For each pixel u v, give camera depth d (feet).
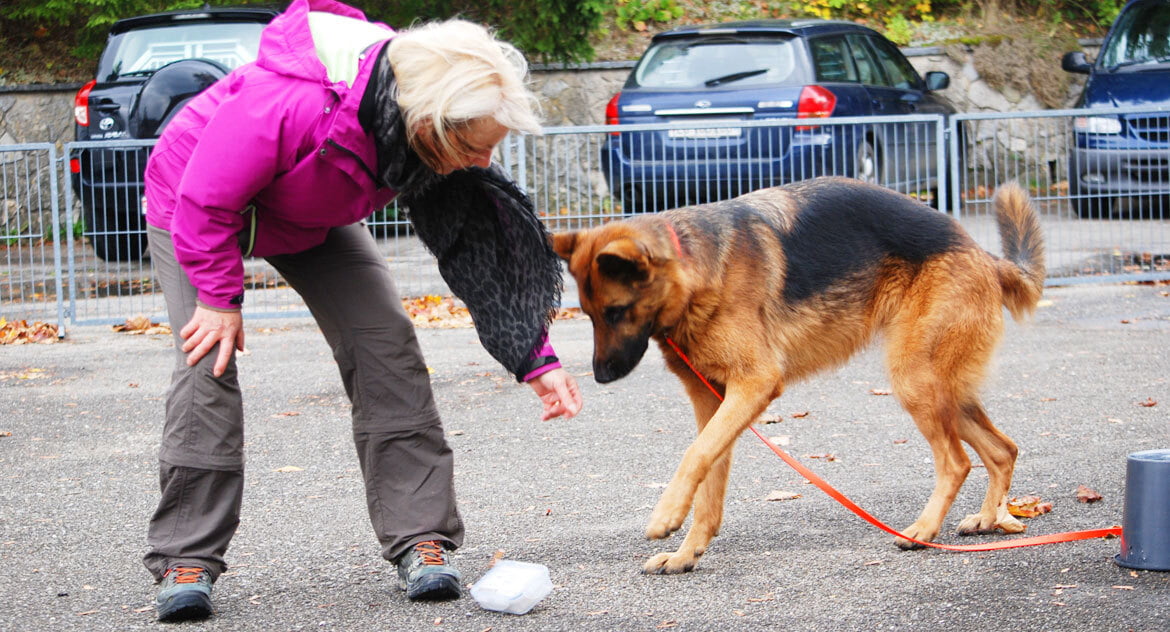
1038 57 55.57
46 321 31.89
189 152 11.07
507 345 11.87
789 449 18.26
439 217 11.59
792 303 14.12
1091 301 31.40
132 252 31.83
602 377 13.57
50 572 12.98
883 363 14.96
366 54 10.28
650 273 13.06
